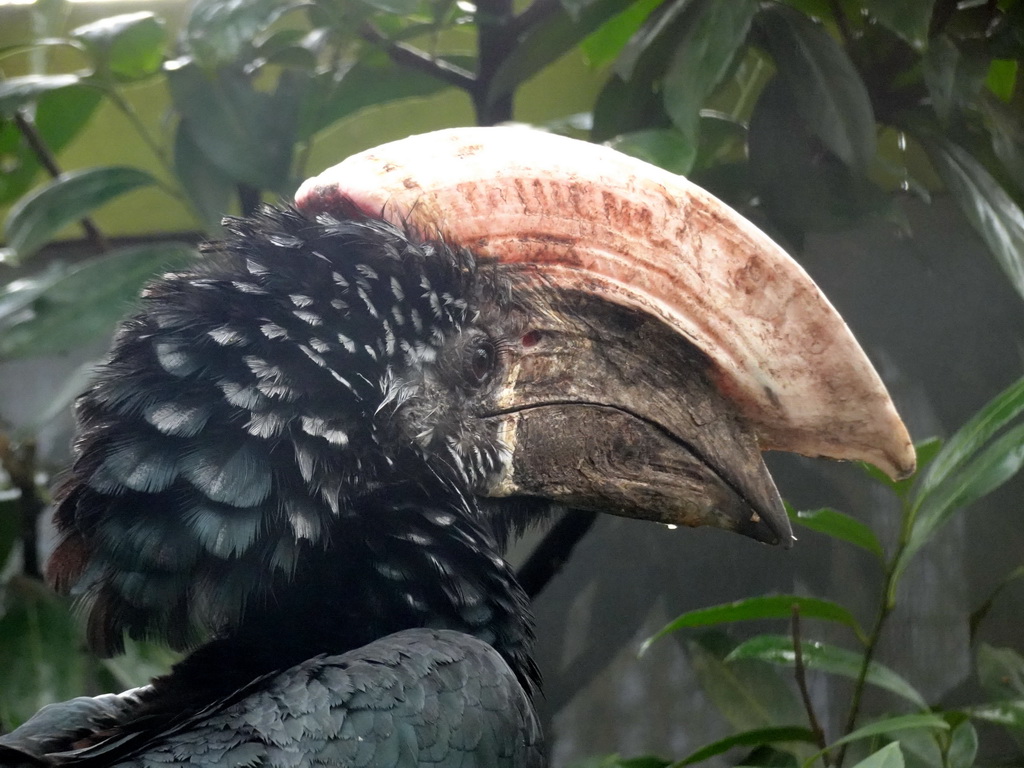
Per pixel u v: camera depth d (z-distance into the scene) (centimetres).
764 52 605
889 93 590
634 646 771
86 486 334
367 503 353
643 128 592
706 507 386
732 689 579
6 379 818
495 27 629
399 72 637
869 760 357
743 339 376
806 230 577
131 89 798
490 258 378
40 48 644
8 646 564
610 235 377
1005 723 465
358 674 304
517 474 387
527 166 376
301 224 374
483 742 313
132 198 822
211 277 358
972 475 433
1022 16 569
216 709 306
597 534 772
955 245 737
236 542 322
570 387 386
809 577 752
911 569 759
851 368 371
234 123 566
